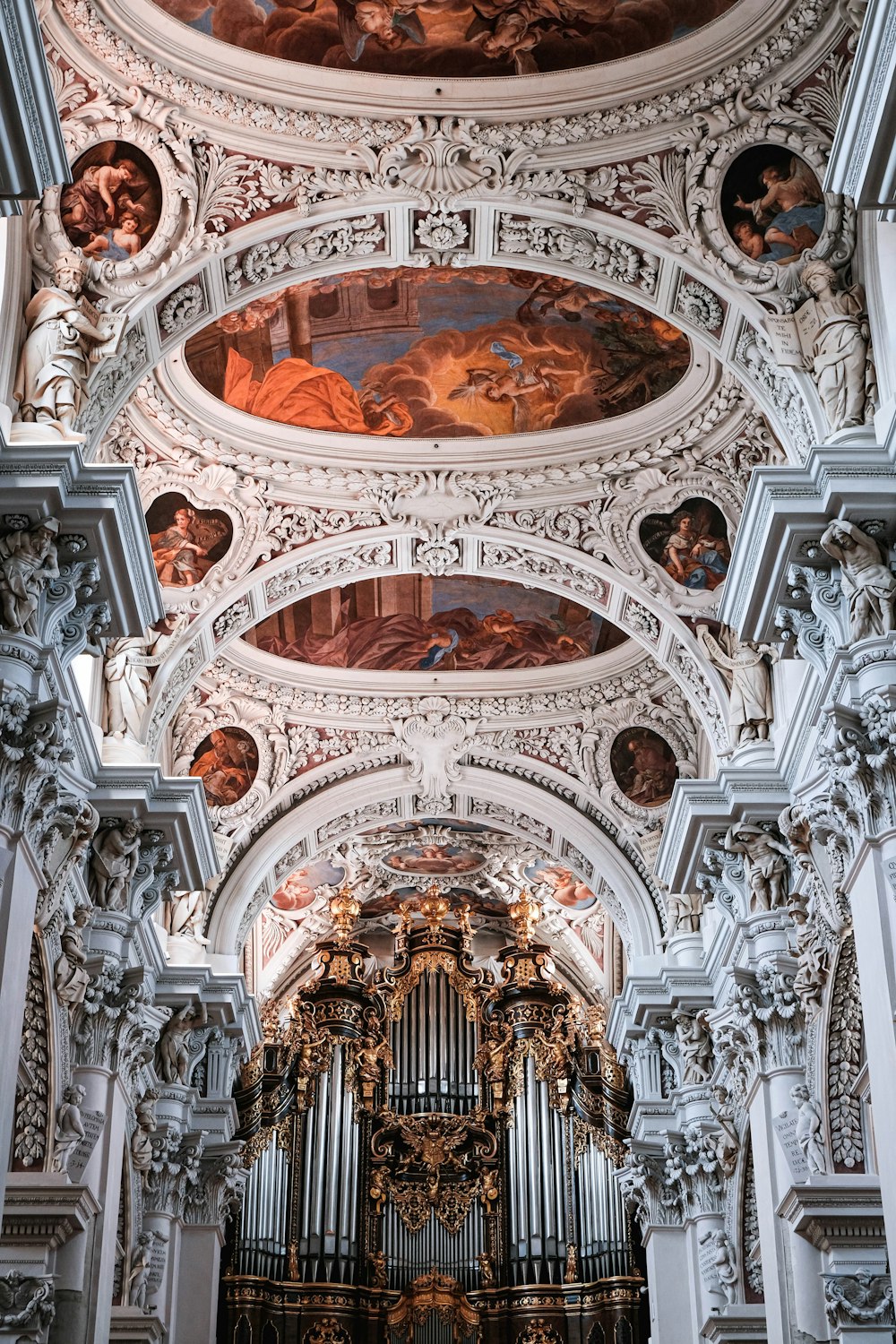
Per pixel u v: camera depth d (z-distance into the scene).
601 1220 25.95
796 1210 15.33
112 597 13.77
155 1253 20.39
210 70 14.38
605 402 18.41
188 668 19.23
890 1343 14.64
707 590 18.69
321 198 15.14
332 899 27.56
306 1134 26.73
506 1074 27.50
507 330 17.55
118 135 14.34
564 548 19.25
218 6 14.05
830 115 14.26
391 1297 26.06
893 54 8.86
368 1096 27.25
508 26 14.33
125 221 14.49
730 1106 20.59
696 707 18.78
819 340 14.27
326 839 24.33
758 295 14.57
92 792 16.94
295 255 15.47
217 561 19.03
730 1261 20.44
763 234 14.63
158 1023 20.09
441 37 14.43
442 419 18.78
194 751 22.36
